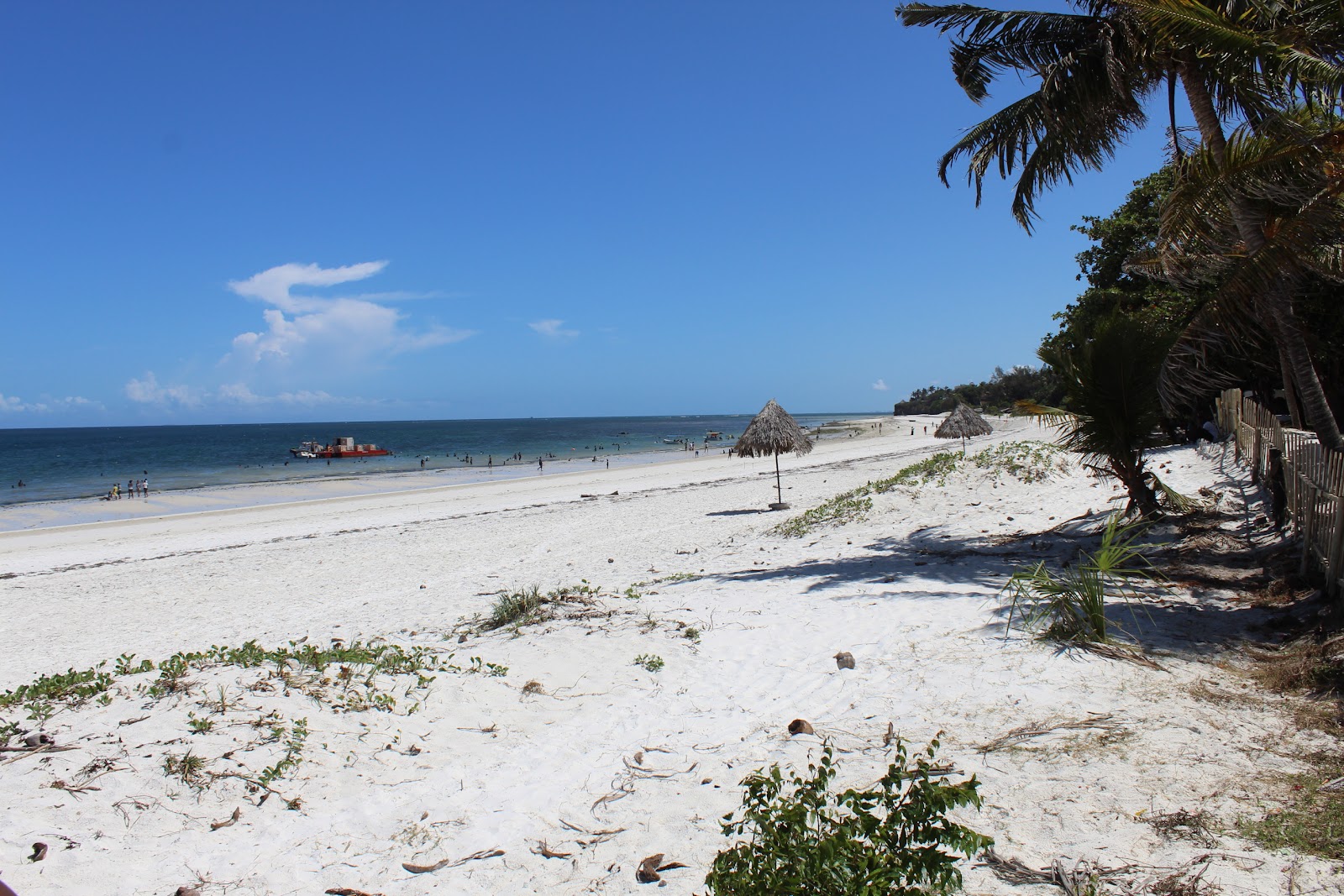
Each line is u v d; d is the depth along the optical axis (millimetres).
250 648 5828
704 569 12312
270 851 3568
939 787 2994
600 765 4488
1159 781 3607
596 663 6227
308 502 30609
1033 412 11102
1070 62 8875
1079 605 6609
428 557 16766
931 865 2559
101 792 3766
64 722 4449
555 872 3393
